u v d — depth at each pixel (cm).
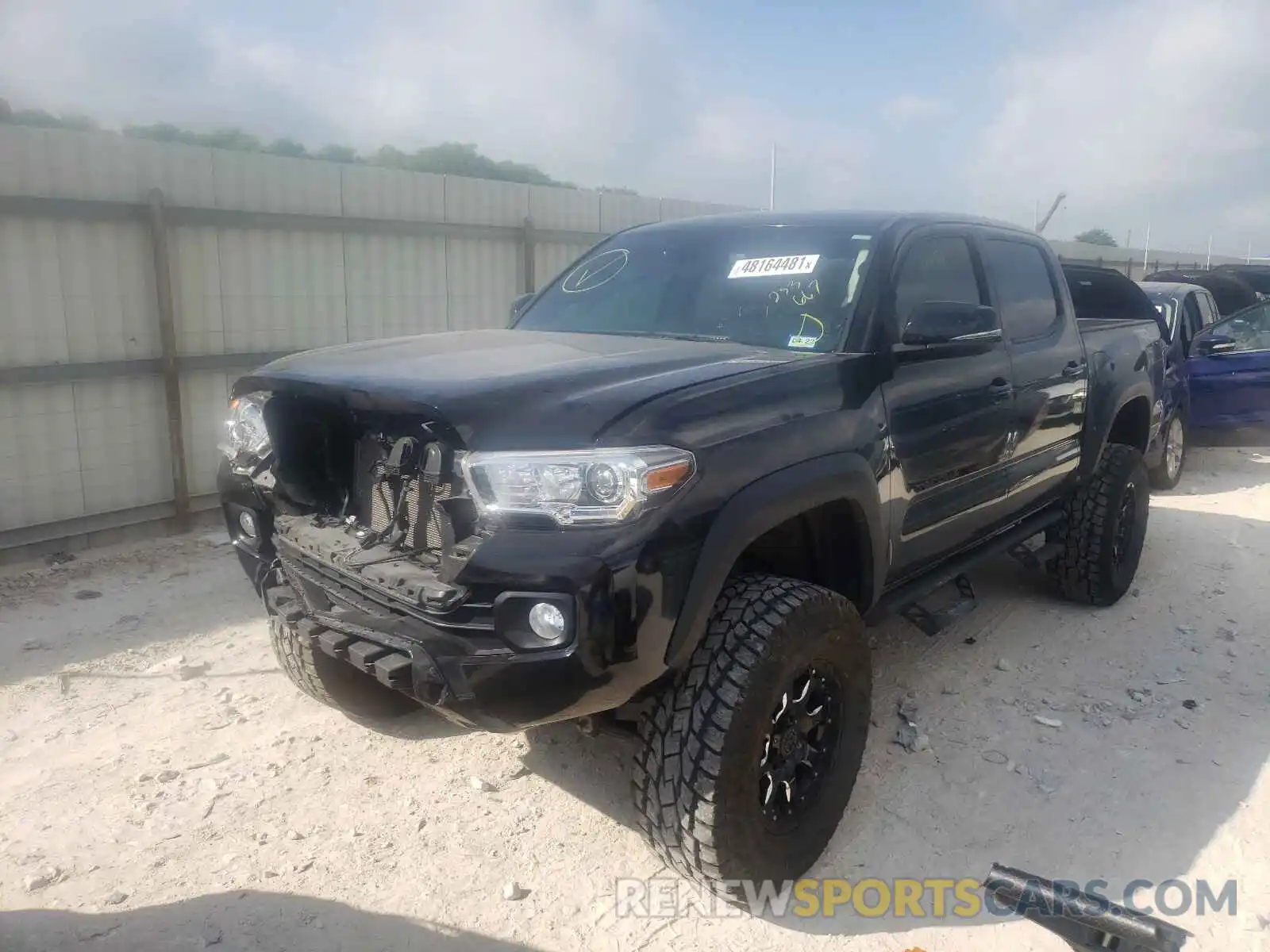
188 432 679
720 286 371
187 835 306
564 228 930
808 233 375
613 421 242
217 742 367
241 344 702
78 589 544
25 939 256
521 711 239
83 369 614
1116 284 723
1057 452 446
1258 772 349
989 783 341
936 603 516
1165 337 780
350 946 258
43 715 387
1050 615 504
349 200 754
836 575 317
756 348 326
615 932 266
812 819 288
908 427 328
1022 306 434
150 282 644
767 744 271
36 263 593
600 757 359
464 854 300
